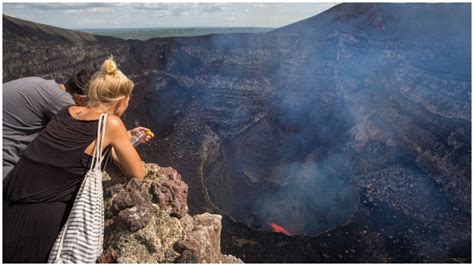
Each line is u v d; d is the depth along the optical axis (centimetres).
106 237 407
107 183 434
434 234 2541
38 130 378
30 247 316
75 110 342
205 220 518
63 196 327
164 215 424
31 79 376
